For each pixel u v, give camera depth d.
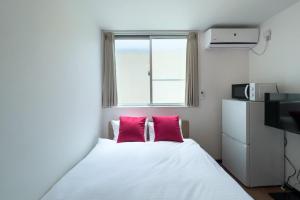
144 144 2.99
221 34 3.38
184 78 3.82
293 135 2.76
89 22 2.81
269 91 2.88
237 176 3.12
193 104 3.67
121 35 3.72
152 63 3.79
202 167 2.10
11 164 1.21
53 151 1.76
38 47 1.51
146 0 2.49
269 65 3.19
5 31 1.16
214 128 3.77
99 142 3.08
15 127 1.25
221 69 3.74
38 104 1.51
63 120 1.97
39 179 1.53
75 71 2.29
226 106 3.45
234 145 3.20
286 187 2.87
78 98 2.40
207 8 2.75
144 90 3.81
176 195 1.55
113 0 2.49
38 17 1.51
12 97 1.22
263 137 2.88
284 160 2.90
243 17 3.10
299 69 2.60
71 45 2.17
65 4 2.01
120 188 1.66
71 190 1.63
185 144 2.99
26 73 1.36
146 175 1.92
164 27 3.49
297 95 2.27
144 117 3.45
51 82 1.72
